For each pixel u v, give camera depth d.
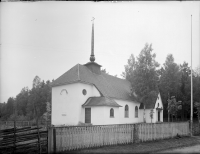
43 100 78.44
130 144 15.09
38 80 81.38
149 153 12.71
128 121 39.25
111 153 12.11
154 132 17.14
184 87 53.06
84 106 31.30
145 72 38.12
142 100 38.59
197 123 22.42
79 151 12.58
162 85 51.84
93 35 39.31
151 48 38.56
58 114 32.91
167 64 52.31
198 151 13.45
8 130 12.20
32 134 12.53
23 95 94.19
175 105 42.88
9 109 87.00
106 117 29.89
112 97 34.38
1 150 11.91
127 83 49.59
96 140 13.88
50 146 12.23
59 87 33.47
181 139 18.61
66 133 12.74
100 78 38.69
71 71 34.78
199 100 49.75
